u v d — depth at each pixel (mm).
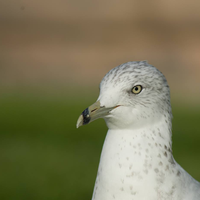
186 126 15641
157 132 5102
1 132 15172
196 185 5238
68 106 19469
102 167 5102
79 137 14531
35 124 16344
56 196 9906
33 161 12000
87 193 10016
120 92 5145
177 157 12109
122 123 5117
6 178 10930
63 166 11680
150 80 5152
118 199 4973
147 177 4926
